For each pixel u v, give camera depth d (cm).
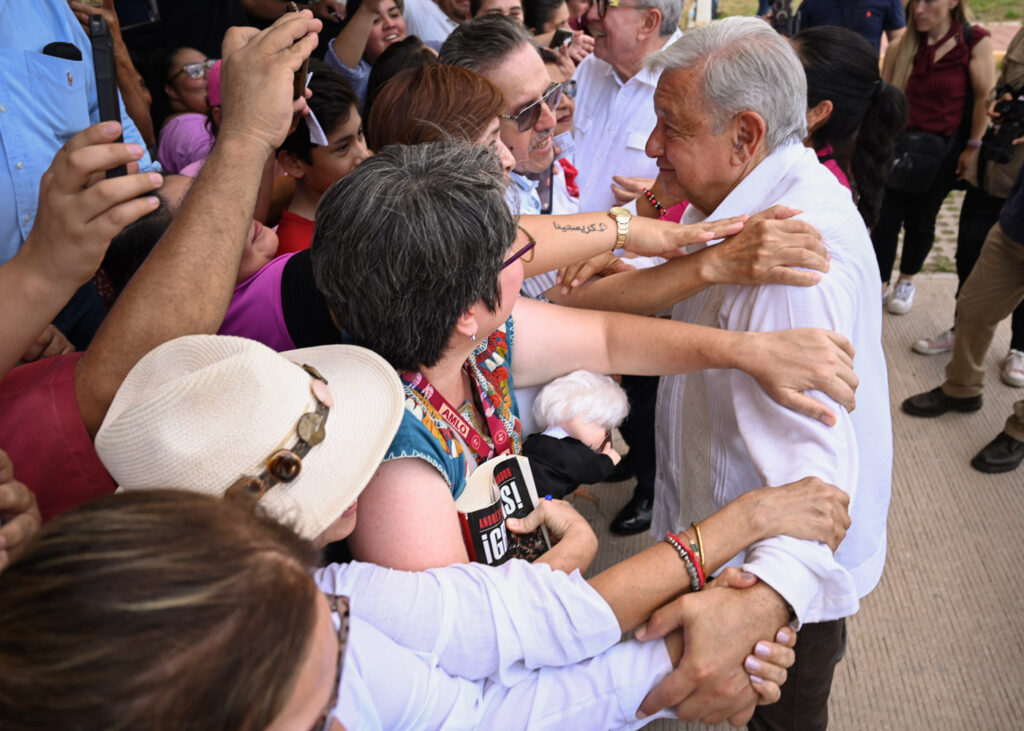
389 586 113
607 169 321
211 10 407
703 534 131
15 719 52
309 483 95
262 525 64
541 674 120
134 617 52
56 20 203
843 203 169
